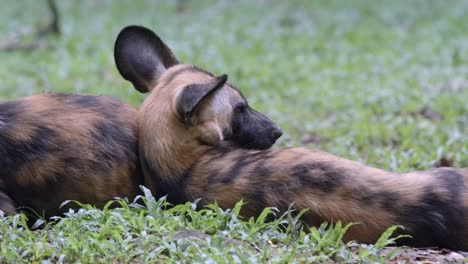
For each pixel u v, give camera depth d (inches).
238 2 2003.0
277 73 1212.5
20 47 1374.3
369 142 785.6
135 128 494.3
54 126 482.6
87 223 430.9
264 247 403.5
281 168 449.1
